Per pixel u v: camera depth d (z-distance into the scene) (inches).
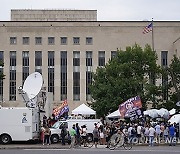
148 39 3036.4
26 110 1326.3
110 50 3036.4
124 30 3051.2
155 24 3046.3
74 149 1207.6
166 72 2112.5
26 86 1466.5
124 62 2090.3
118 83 2000.5
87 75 3034.0
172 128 1362.0
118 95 2016.5
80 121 1462.8
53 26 3048.7
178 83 2129.7
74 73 3038.9
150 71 2095.2
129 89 2009.1
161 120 1788.9
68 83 3024.1
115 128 1332.4
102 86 2043.6
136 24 3051.2
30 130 1321.4
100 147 1282.0
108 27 3053.6
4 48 3029.0
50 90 3016.7
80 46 3043.8
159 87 2057.1
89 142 1450.5
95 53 3038.9
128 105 1435.8
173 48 3024.1
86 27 3051.2
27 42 3043.8
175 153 1030.4
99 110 2037.4
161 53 3034.0
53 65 3038.9
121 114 1444.4
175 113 1801.2
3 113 1326.3
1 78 2082.9
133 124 1461.6
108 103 1995.6
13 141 1395.2
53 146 1288.1
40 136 1402.6
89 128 1460.4
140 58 2078.0
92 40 3051.2
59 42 3046.3
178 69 2090.3
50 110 1855.3
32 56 3031.5
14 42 3041.3
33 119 1337.4
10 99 2997.0
